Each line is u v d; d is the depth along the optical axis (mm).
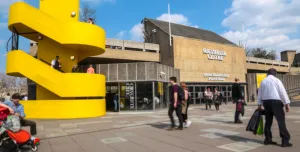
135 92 21766
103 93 17875
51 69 15852
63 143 8023
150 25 38812
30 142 6836
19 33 17922
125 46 33094
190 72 34875
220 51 39406
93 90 16641
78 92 16031
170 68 26625
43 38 17891
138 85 21859
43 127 11836
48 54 17875
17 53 15844
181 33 38000
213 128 9938
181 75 33781
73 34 16250
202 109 22547
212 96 24641
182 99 9773
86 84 16312
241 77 42719
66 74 15922
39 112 15859
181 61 34188
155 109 21750
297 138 7582
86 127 11562
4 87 62312
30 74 15758
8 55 16484
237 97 11297
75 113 15867
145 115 17266
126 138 8516
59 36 16156
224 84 39344
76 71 17062
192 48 35625
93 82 16672
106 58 31516
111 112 21234
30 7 15867
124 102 21781
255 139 7629
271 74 6914
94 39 17047
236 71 41906
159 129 10172
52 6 17500
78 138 8836
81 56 19672
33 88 25531
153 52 35344
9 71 16188
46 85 15742
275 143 6832
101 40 17844
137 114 18547
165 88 24812
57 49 17938
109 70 22234
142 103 21672
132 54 33344
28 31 17766
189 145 7086
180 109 9773
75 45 16781
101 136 9078
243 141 7371
